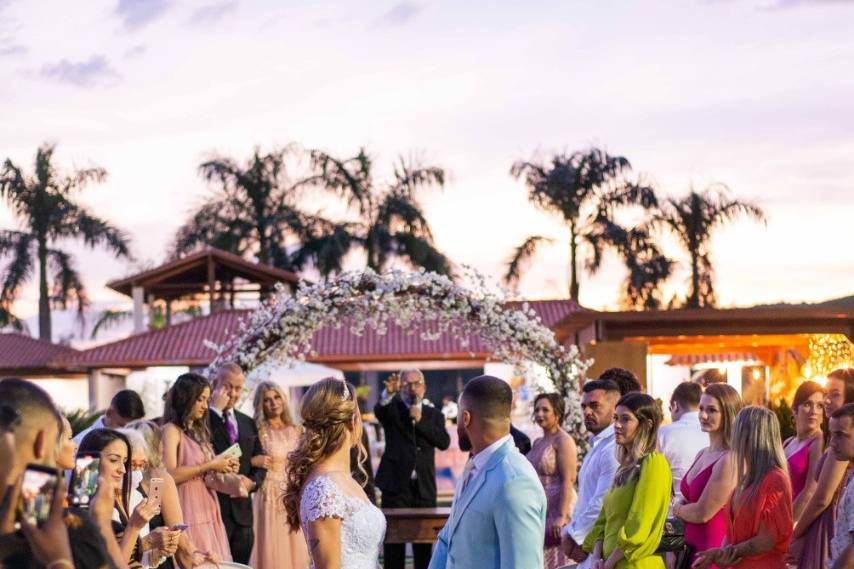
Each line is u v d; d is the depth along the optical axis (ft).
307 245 143.02
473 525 14.01
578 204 134.00
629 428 18.80
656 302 132.87
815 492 20.65
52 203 142.92
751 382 71.92
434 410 36.32
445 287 37.01
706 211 132.67
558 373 37.45
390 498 35.73
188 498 24.67
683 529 19.99
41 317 146.51
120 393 23.59
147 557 17.40
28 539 8.07
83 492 13.46
